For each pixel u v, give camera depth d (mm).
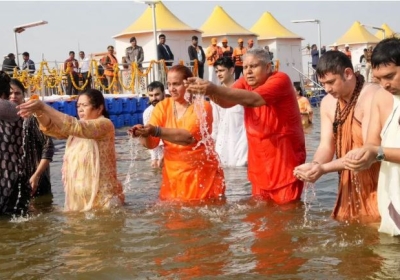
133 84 21750
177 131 5984
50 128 5578
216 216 5414
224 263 4043
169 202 6086
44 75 20969
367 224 4867
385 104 4535
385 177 4508
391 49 4086
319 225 4945
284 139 6055
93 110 5965
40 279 3857
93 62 21844
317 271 3807
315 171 4684
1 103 5848
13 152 5902
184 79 6203
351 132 5105
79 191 5871
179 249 4398
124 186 7168
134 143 13266
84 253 4391
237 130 8617
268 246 4391
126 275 3879
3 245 4691
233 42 32562
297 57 37906
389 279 3605
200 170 6203
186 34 29141
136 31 28609
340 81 5008
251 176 6305
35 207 6133
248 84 6168
